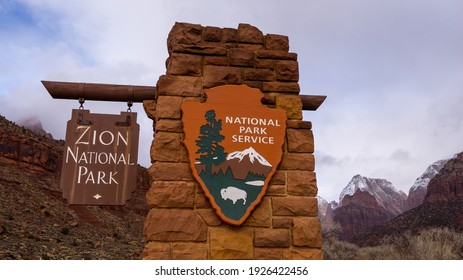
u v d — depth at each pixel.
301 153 4.89
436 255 24.97
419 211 84.31
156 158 4.53
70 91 5.28
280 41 5.36
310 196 4.74
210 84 4.91
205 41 5.15
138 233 55.94
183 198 4.45
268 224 4.55
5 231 32.00
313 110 5.62
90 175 4.98
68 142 5.05
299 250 4.52
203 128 4.64
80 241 38.38
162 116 4.70
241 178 4.56
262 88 5.07
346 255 32.84
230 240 4.41
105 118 5.21
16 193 48.62
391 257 27.83
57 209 49.78
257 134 4.75
